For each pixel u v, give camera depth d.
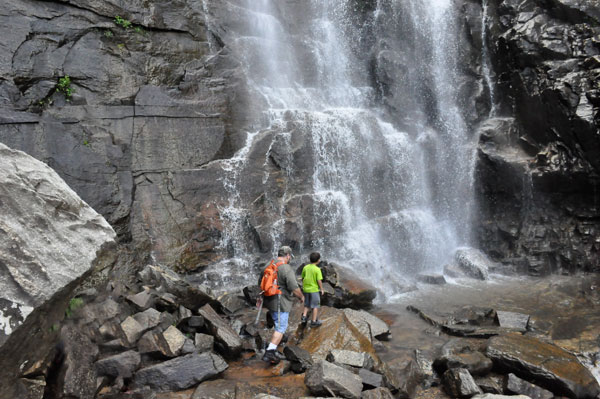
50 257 4.16
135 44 11.06
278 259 6.82
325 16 16.45
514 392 6.03
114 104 10.09
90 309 5.78
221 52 12.76
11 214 4.04
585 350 7.26
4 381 3.82
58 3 9.89
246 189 11.19
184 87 11.38
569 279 11.45
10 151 4.44
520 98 13.68
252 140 11.82
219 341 6.86
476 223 14.30
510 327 8.22
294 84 14.69
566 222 12.38
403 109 15.30
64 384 4.62
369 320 8.14
